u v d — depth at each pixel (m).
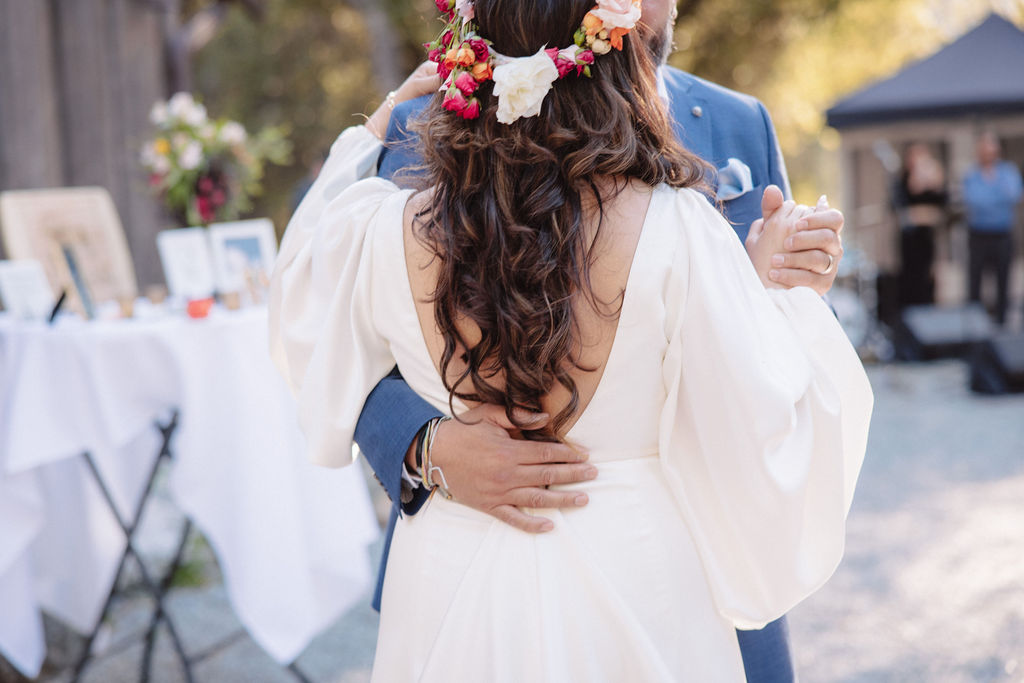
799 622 3.19
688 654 1.22
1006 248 8.36
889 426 5.96
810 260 1.29
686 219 1.22
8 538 2.54
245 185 3.40
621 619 1.18
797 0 12.00
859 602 3.32
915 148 8.65
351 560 2.58
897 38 14.86
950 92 7.96
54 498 2.86
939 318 8.20
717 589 1.26
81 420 2.45
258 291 2.87
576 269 1.16
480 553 1.25
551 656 1.17
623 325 1.19
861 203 9.65
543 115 1.19
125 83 6.89
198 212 3.23
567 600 1.20
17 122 5.37
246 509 2.43
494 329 1.18
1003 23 8.45
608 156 1.18
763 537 1.21
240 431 2.45
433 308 1.26
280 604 2.43
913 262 8.58
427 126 1.28
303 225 1.54
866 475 4.89
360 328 1.35
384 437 1.31
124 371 2.44
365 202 1.39
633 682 1.18
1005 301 8.44
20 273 2.70
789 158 19.88
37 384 2.44
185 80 8.12
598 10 1.19
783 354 1.22
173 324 2.48
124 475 2.89
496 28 1.22
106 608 2.67
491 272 1.17
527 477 1.22
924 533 3.98
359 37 14.79
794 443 1.21
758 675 1.43
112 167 6.66
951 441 5.51
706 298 1.18
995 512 4.21
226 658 2.98
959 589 3.39
